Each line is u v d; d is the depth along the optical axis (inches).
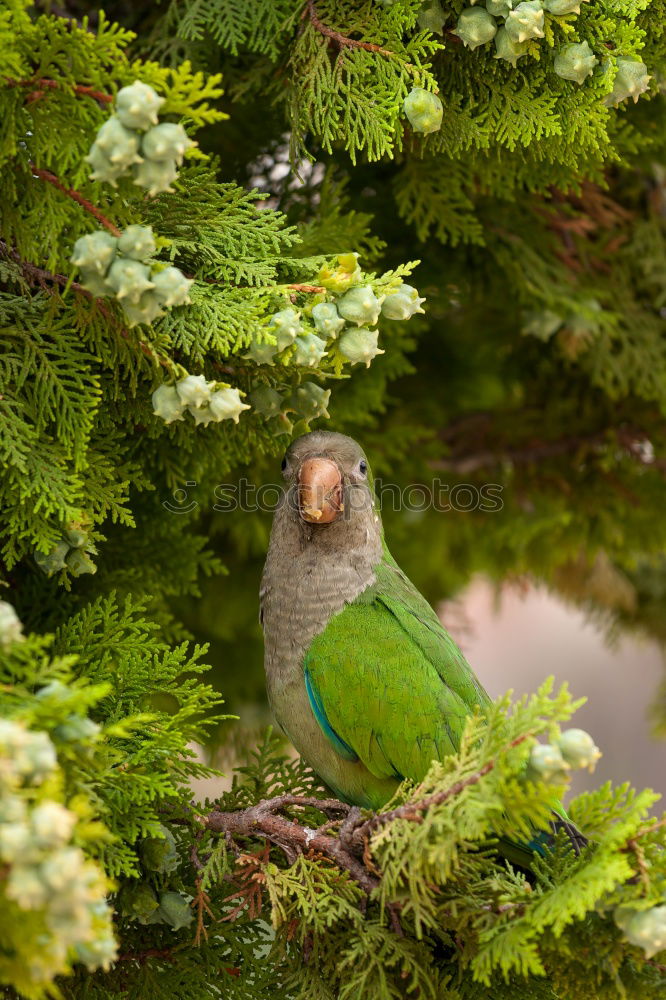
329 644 137.1
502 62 122.0
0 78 88.4
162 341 100.6
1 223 98.3
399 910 109.1
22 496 100.1
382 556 151.3
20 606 127.5
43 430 106.9
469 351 213.2
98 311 101.7
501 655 414.0
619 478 211.0
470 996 109.0
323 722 135.9
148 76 86.7
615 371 183.5
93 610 111.0
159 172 86.6
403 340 166.6
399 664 133.6
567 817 101.0
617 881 90.8
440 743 130.8
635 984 98.5
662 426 207.0
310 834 114.0
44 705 76.8
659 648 271.9
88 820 78.8
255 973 117.6
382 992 103.7
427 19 118.1
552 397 213.3
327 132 120.1
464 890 101.1
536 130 123.5
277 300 105.7
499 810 86.7
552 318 178.7
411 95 114.0
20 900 65.1
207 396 99.7
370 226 166.9
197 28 127.1
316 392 116.9
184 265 111.0
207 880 111.0
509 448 214.8
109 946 75.5
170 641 138.8
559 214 174.1
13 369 103.7
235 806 127.0
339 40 119.3
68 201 95.2
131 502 136.9
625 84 119.3
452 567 233.1
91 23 149.7
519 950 90.2
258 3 125.3
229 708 205.0
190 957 116.5
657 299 191.0
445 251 174.2
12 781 66.6
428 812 91.7
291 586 143.6
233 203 111.7
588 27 117.3
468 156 141.7
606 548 215.2
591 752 85.0
